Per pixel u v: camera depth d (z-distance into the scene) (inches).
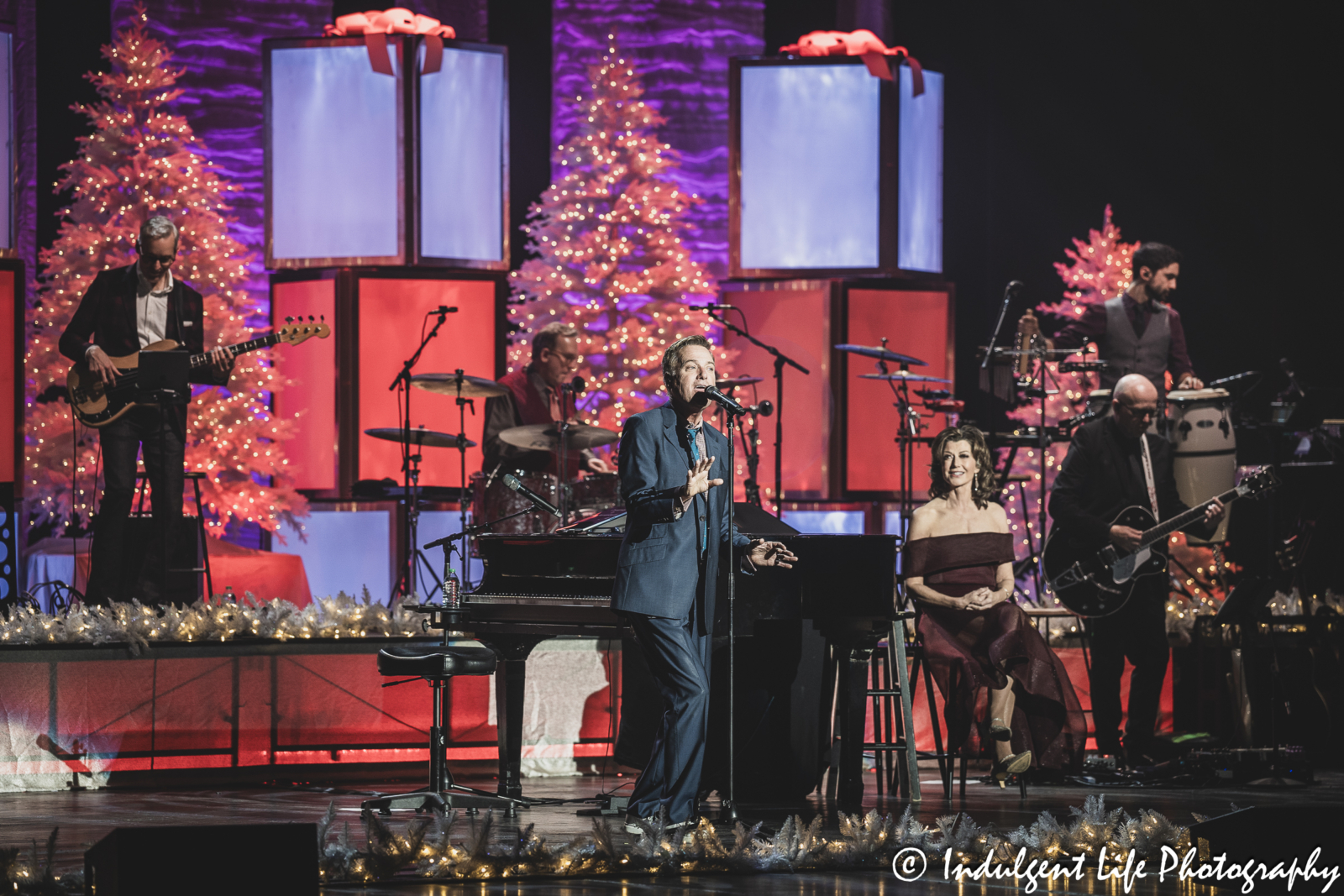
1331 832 407.8
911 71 1061.1
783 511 1058.1
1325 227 1026.7
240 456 960.9
